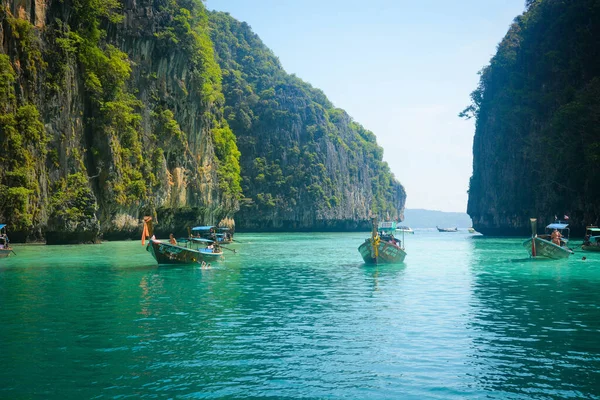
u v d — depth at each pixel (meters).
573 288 24.06
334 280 27.27
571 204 78.06
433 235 144.75
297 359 12.22
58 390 10.14
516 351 12.86
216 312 17.88
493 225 105.69
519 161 94.38
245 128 151.88
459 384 10.57
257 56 178.75
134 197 67.06
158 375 11.05
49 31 56.91
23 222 49.97
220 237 66.88
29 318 16.64
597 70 76.69
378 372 11.29
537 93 85.19
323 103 187.38
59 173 57.03
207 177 87.62
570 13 81.88
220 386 10.42
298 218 150.75
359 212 178.25
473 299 20.78
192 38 79.12
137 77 72.19
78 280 26.58
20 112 51.09
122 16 68.81
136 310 18.16
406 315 17.38
